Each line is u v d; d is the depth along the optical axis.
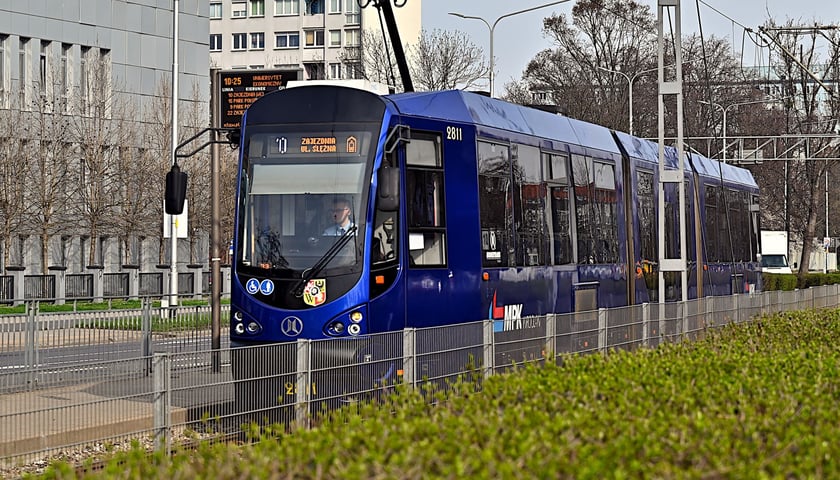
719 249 29.38
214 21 108.56
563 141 20.14
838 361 12.06
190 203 51.78
